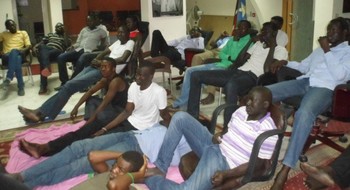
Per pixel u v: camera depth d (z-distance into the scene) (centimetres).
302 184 249
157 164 223
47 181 224
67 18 834
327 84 275
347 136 322
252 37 381
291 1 617
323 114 278
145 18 538
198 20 803
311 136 281
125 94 300
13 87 531
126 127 264
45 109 369
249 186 247
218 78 354
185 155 229
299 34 621
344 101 261
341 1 434
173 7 546
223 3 759
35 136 318
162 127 255
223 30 773
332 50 285
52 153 265
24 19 795
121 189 172
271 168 206
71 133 272
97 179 185
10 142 323
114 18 834
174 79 539
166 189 197
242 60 370
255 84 349
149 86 260
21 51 507
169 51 482
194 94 358
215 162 200
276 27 367
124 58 415
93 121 281
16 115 404
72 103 445
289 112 290
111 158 210
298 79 302
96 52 502
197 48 503
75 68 503
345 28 280
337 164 217
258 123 202
